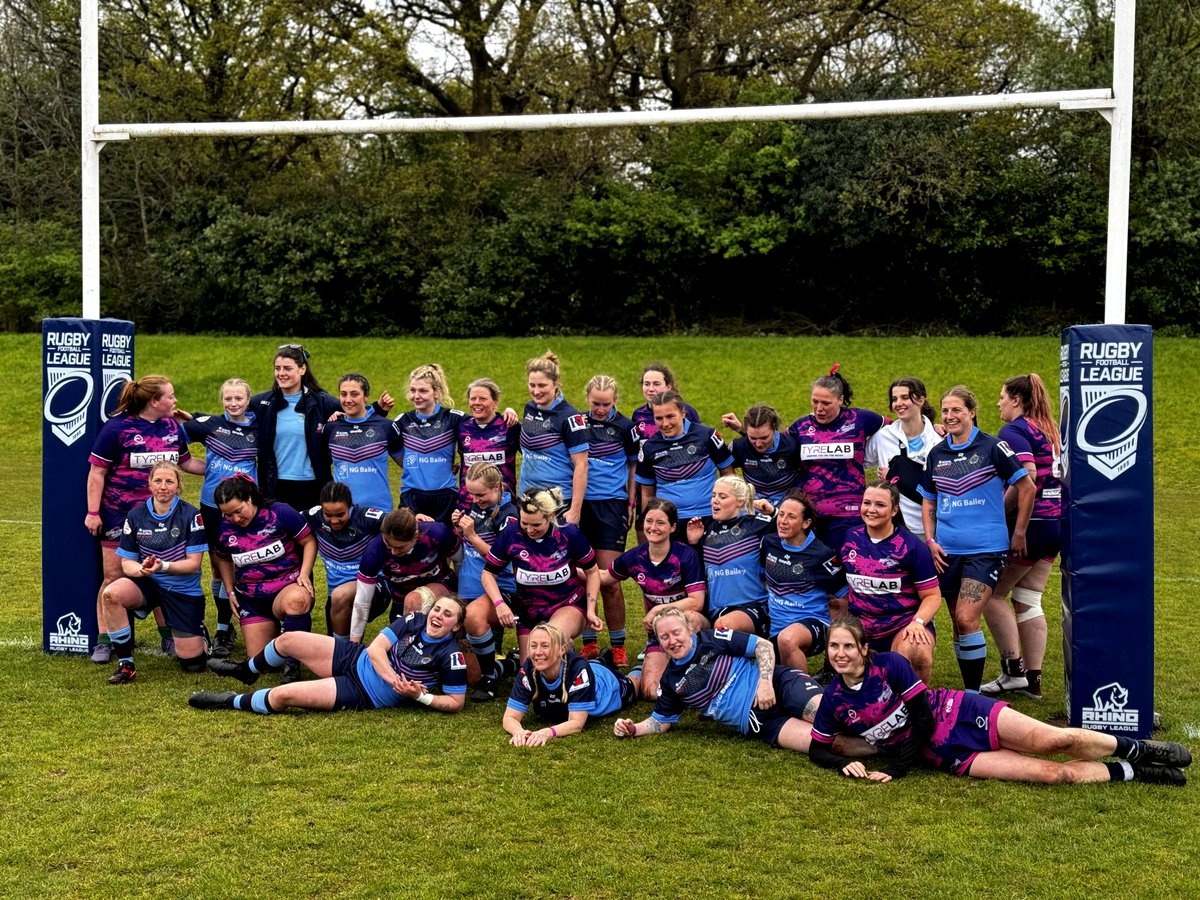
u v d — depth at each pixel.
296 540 6.43
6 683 6.16
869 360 19.89
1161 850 4.06
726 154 24.19
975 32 22.67
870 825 4.29
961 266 23.31
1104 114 5.70
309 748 5.11
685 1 23.27
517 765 4.93
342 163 26.30
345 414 7.02
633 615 8.27
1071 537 5.42
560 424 6.97
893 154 22.17
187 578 6.37
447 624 5.66
